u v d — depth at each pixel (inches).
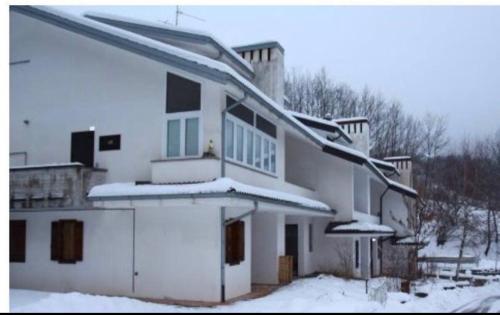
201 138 483.5
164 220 491.2
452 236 1427.2
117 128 529.0
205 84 489.4
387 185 989.2
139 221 501.7
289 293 557.9
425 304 514.9
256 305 445.1
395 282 692.7
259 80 718.5
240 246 523.5
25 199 519.2
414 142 1978.3
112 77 537.6
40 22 577.0
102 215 519.2
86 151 540.7
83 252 522.9
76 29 542.6
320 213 714.2
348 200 813.2
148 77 520.4
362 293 577.9
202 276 469.4
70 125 551.5
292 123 645.9
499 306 518.6
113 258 507.5
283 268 646.5
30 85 576.7
